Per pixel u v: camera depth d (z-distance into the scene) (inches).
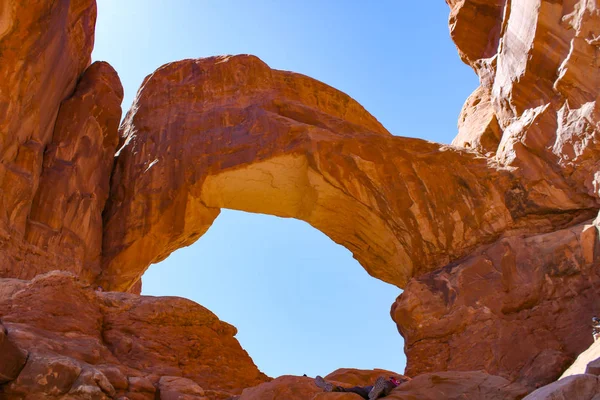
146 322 396.2
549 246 496.4
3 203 472.7
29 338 303.6
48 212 532.4
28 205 502.6
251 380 410.3
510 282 494.0
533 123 557.0
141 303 405.7
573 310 453.1
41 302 350.0
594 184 510.6
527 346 443.2
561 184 540.1
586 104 506.3
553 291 470.9
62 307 355.6
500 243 523.2
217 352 409.4
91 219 613.3
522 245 511.8
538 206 548.1
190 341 401.1
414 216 601.3
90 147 624.7
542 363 415.8
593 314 441.1
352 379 366.3
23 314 337.7
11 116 484.1
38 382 272.5
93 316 374.3
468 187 588.7
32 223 508.7
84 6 630.5
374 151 626.8
